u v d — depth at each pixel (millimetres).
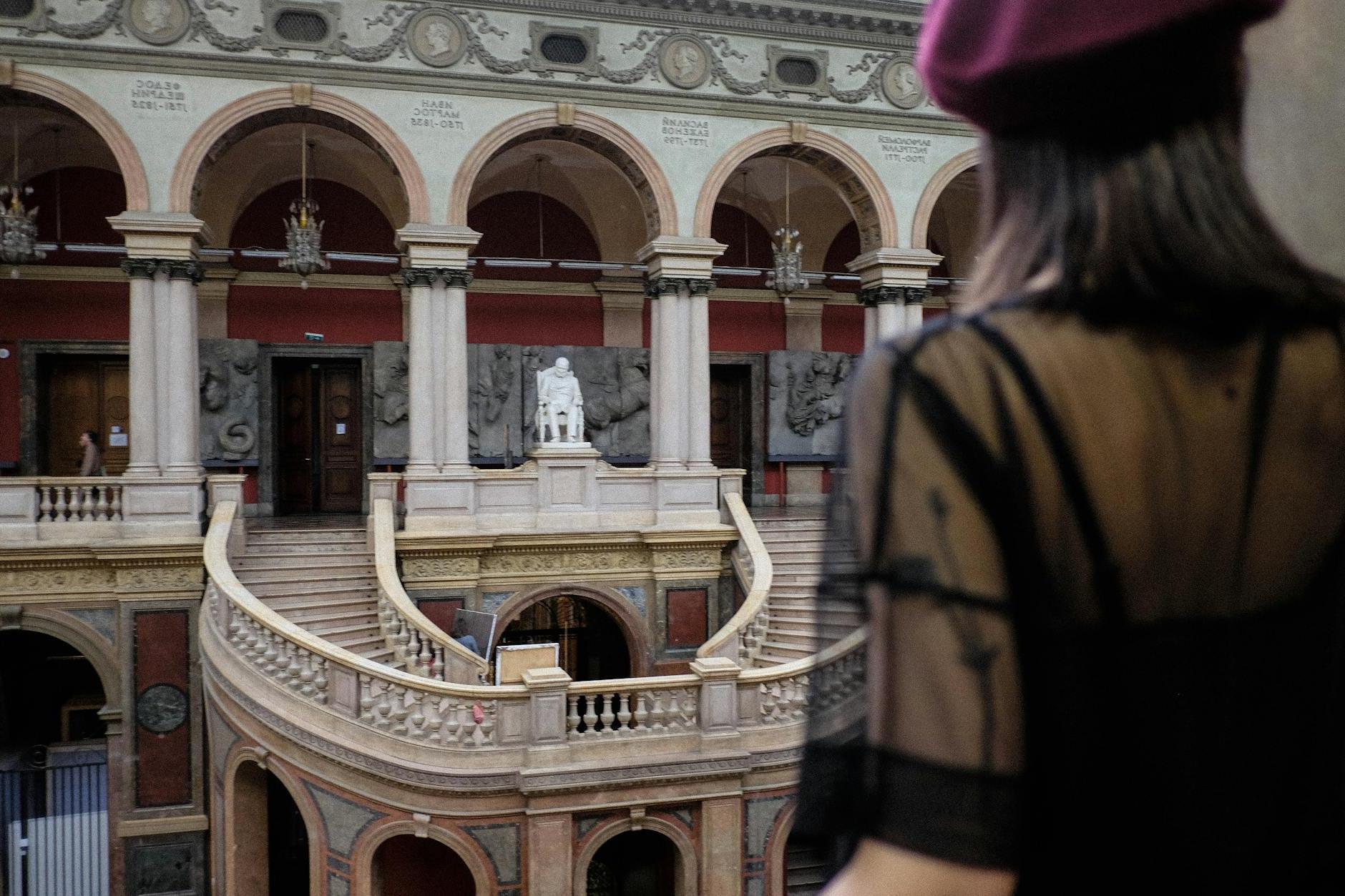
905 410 990
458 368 20516
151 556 18578
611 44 21219
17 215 19422
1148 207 1043
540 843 13695
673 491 21484
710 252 21703
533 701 13883
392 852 14820
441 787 13586
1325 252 1766
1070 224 1073
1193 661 1019
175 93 19125
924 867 918
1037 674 968
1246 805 1031
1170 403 1003
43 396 23703
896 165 23062
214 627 16344
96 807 20359
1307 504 1067
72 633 18688
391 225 26125
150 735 18844
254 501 24859
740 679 14711
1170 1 983
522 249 27109
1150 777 996
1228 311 1025
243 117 19422
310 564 19156
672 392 21734
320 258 20891
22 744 23781
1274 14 1037
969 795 912
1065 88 1042
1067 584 978
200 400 24156
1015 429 961
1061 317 1031
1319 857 1085
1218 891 1023
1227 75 1104
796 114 22375
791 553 21469
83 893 18547
